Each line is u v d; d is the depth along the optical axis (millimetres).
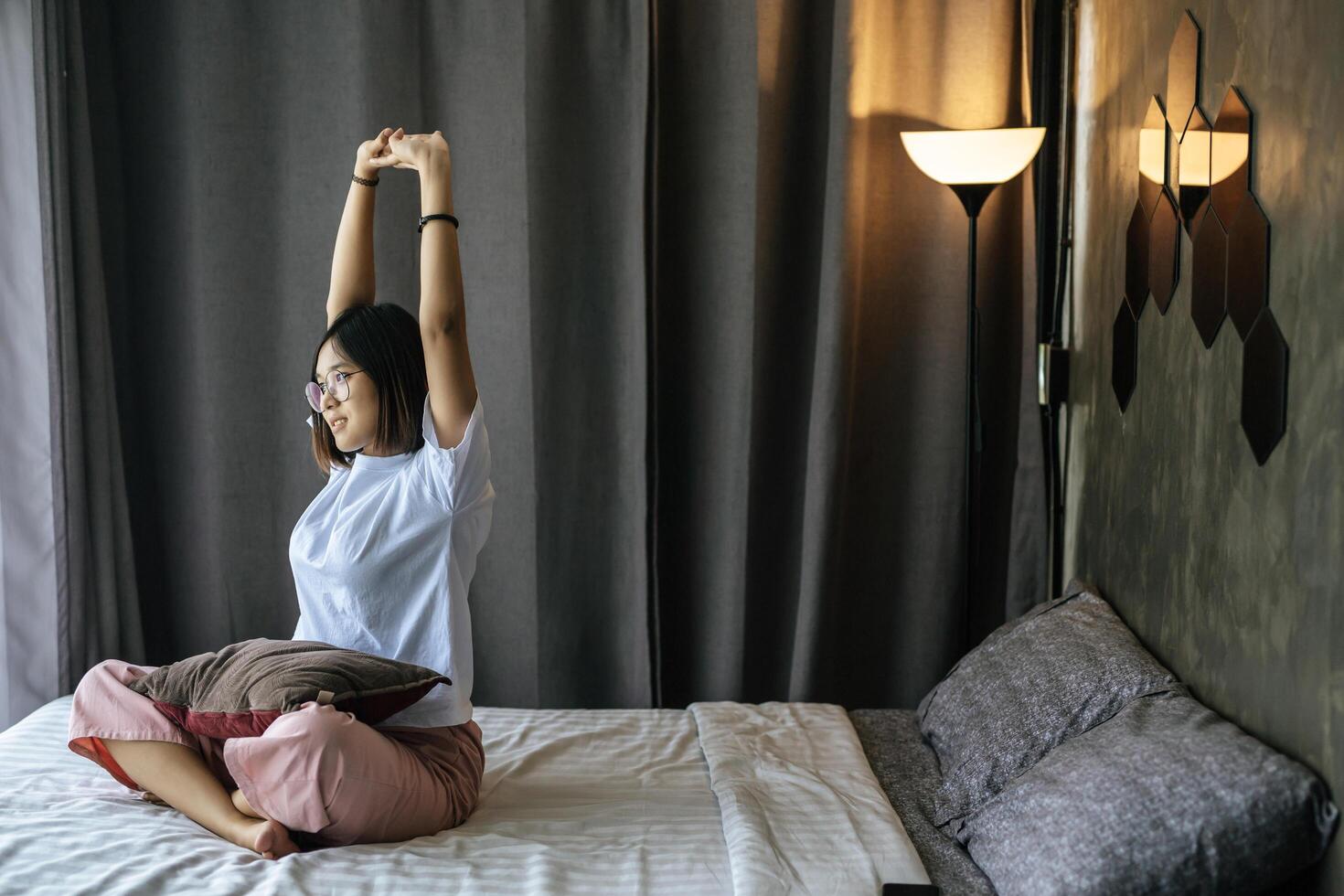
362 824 1634
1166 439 1979
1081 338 2658
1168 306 1969
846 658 2908
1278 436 1484
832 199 2711
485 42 2795
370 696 1662
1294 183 1446
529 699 2893
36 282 2736
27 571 2742
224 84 2855
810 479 2758
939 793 1906
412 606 1815
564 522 2879
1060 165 2795
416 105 2826
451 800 1760
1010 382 2844
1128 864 1396
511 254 2812
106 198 2889
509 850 1648
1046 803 1573
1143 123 2150
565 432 2861
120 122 2895
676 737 2236
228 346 2896
